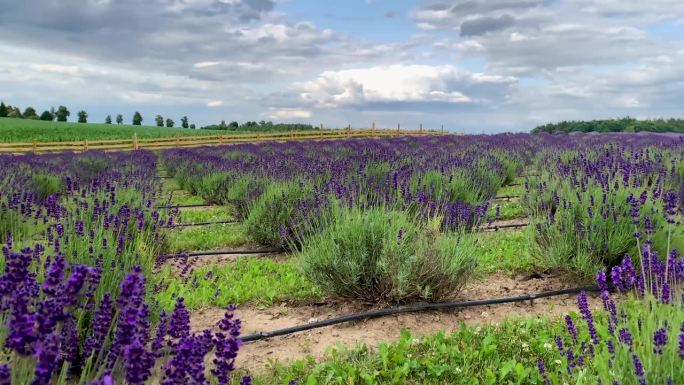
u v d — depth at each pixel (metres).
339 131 42.91
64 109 97.31
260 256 7.93
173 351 2.90
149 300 4.18
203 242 8.63
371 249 5.35
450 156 12.89
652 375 2.68
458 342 4.27
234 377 3.76
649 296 3.54
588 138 23.98
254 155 20.39
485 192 9.59
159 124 95.81
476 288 5.80
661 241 5.59
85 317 3.55
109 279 4.05
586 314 3.39
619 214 5.79
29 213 7.07
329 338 4.60
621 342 3.04
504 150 17.05
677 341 2.74
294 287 5.89
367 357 4.02
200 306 5.43
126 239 5.43
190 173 15.48
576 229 5.95
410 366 3.84
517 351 4.09
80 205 6.77
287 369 3.93
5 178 10.43
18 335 1.88
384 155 13.39
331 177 9.69
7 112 93.50
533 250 6.39
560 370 3.54
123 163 18.83
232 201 10.51
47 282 2.24
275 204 8.23
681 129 43.03
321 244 5.54
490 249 7.11
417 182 8.67
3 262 4.15
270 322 5.04
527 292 5.64
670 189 7.98
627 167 8.23
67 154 25.89
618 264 5.80
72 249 4.38
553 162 11.80
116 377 2.73
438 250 5.25
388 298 5.25
